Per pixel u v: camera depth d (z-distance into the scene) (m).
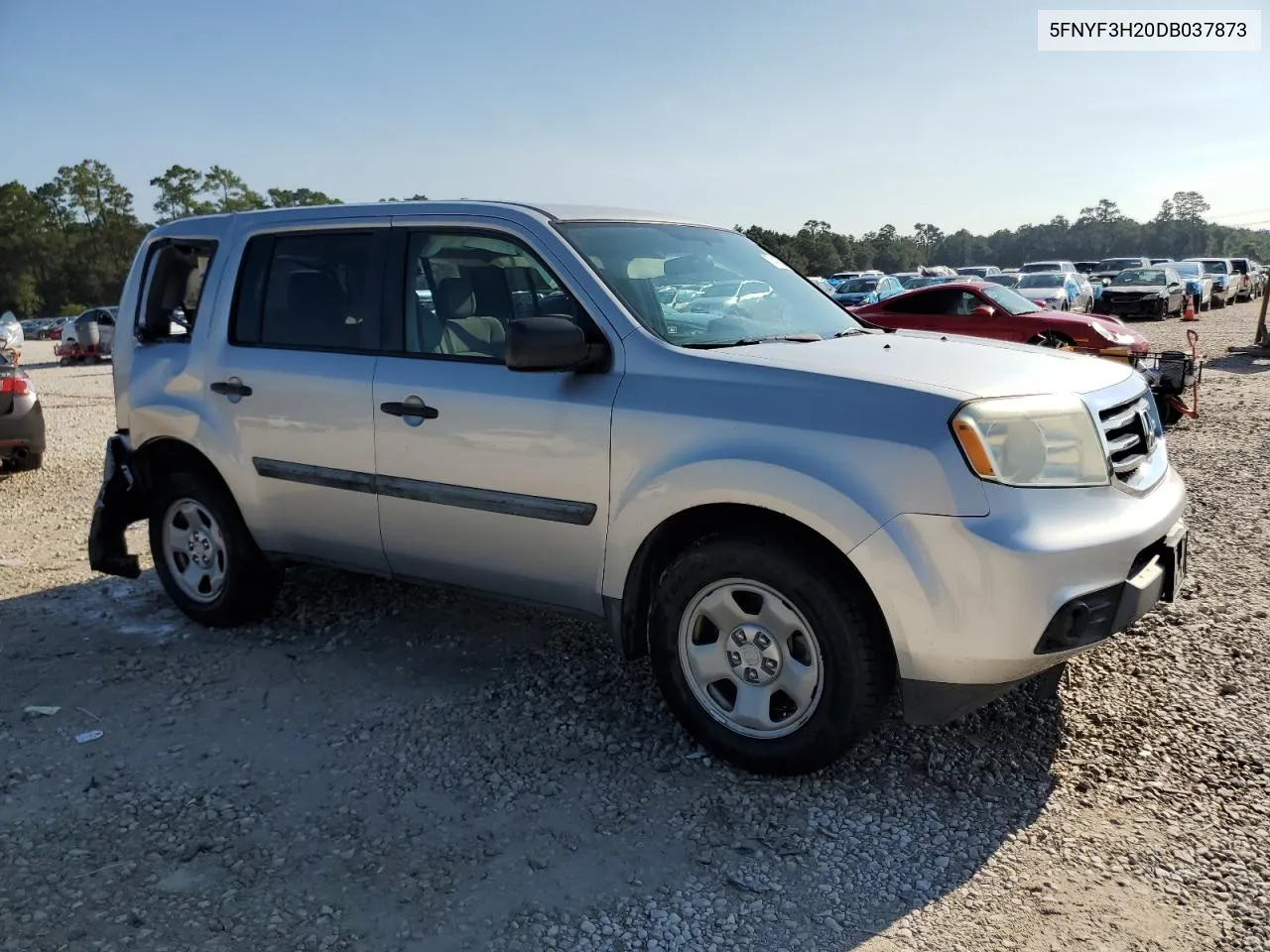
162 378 4.80
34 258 117.19
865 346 3.67
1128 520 3.12
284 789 3.34
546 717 3.83
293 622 4.90
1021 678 3.04
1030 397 3.09
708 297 3.95
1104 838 2.96
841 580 3.10
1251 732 3.54
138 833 3.08
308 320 4.34
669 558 3.62
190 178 119.31
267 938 2.59
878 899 2.71
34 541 6.68
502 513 3.74
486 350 3.83
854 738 3.17
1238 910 2.62
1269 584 5.02
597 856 2.94
